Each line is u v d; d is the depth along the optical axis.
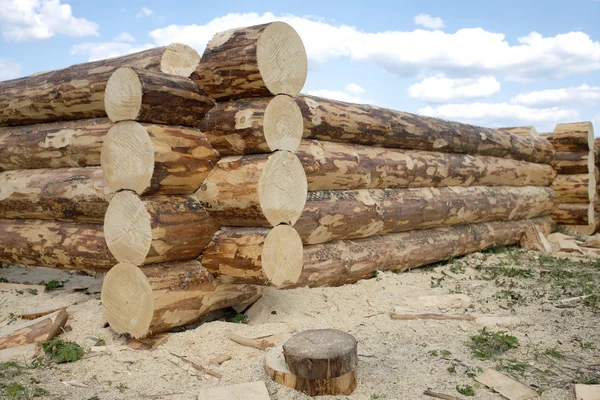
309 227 5.80
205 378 3.92
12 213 6.08
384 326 5.09
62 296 5.87
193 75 4.82
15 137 6.04
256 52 4.45
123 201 4.47
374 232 6.89
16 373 3.88
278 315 5.24
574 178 12.10
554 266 8.36
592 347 4.53
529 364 4.15
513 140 10.52
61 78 5.64
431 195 7.91
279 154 4.70
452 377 3.89
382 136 7.10
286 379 3.65
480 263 8.45
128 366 4.12
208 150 4.80
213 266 4.82
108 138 4.55
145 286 4.37
